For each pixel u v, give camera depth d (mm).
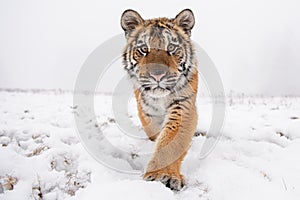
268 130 5879
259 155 4836
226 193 3557
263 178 3871
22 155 4664
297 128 6012
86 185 3926
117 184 3398
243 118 7148
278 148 4984
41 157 4375
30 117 7266
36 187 3791
